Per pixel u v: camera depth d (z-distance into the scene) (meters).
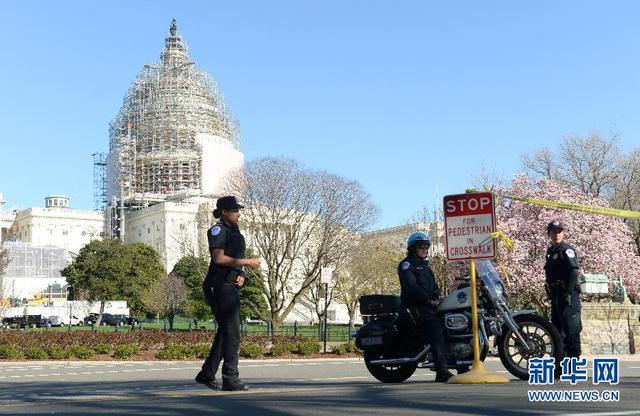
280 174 49.88
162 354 26.34
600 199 47.91
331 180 51.41
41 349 27.58
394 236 69.12
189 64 146.62
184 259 86.56
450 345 9.92
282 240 49.50
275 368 18.58
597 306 26.97
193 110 143.62
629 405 6.90
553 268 10.36
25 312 87.19
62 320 86.75
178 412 6.77
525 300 43.62
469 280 10.04
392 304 10.53
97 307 93.38
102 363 24.77
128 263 85.88
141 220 135.62
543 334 10.15
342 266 55.81
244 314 55.09
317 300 52.12
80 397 8.35
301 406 7.09
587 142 56.62
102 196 154.50
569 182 56.66
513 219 44.16
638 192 56.72
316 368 18.23
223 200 8.73
